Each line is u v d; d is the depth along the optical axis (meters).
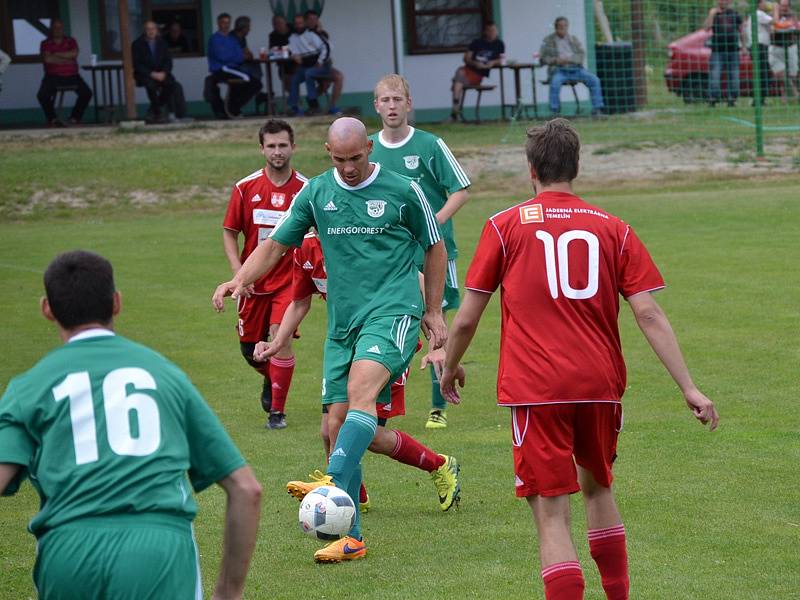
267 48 96.75
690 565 18.48
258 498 12.12
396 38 90.44
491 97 97.44
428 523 21.30
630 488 22.58
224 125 88.69
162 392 11.73
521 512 21.75
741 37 90.12
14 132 86.81
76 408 11.44
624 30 97.38
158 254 54.94
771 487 22.39
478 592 17.67
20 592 18.14
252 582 18.47
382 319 19.88
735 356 33.28
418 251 21.66
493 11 96.81
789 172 74.12
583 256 16.05
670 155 79.56
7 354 36.41
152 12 96.44
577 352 15.82
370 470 25.23
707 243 52.12
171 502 11.40
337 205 20.11
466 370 34.00
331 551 19.28
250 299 29.12
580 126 88.19
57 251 56.12
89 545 11.05
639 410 28.55
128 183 72.81
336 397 20.45
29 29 94.81
